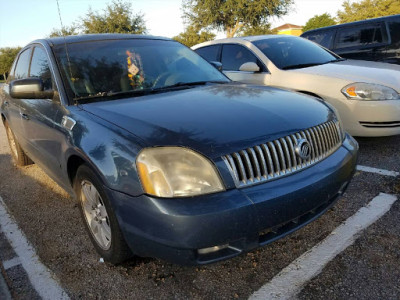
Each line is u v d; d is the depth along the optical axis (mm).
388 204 2916
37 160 3438
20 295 2160
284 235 2000
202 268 2289
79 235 2822
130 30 23203
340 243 2438
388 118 3973
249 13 23953
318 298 1957
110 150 1971
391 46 6711
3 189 4008
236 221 1756
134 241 1910
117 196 1906
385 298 1920
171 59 3266
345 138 2596
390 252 2299
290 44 5406
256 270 2238
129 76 2859
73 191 2658
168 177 1776
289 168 2018
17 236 2881
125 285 2182
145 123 2035
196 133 1911
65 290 2178
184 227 1703
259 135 1973
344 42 7469
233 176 1828
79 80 2703
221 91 2713
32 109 3096
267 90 2779
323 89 4301
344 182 2316
